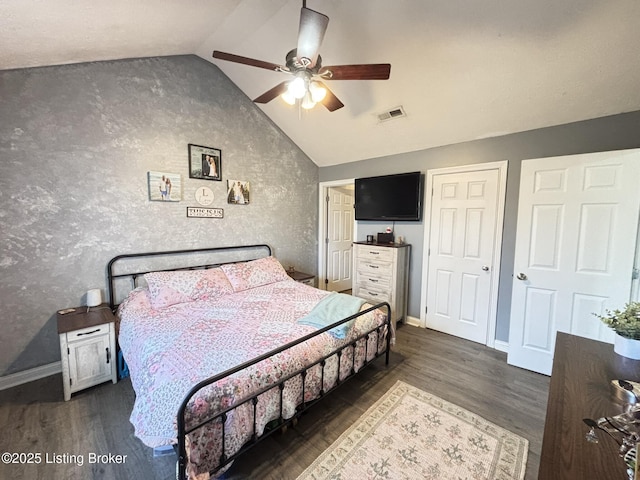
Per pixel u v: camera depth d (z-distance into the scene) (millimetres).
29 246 2277
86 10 1667
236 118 3566
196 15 2213
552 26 1856
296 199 4414
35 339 2338
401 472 1518
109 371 2295
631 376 1207
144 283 2900
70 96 2387
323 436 1787
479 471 1525
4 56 1891
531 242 2557
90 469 1517
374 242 3896
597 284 2268
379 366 2637
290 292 3006
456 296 3307
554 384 1152
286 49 2711
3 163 2137
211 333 1944
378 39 2330
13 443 1680
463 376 2477
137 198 2811
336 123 3582
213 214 3404
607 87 2109
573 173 2326
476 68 2307
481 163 3020
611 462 776
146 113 2824
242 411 1455
